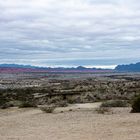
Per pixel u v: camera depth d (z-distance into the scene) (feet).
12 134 63.98
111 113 91.86
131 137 53.16
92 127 66.28
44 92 235.61
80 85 323.78
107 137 54.44
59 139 54.85
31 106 129.08
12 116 99.66
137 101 92.07
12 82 534.37
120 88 239.71
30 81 569.64
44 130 66.69
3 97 193.06
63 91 229.25
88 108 111.55
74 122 76.54
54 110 109.50
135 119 73.10
